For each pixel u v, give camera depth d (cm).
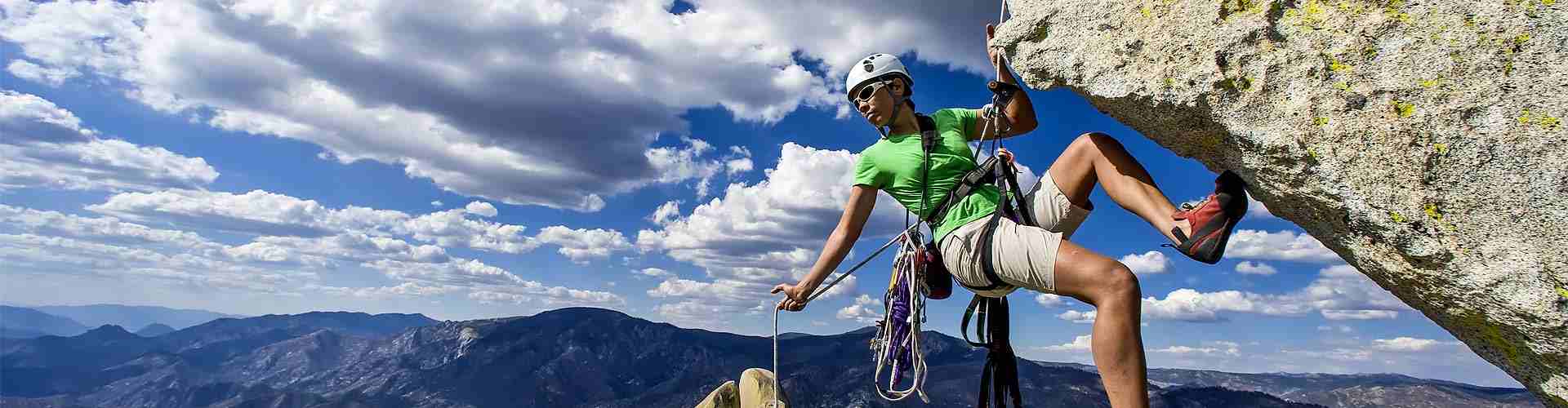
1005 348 378
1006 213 356
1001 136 412
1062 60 369
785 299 441
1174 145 365
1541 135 260
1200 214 309
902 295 388
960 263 357
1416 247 296
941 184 372
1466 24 280
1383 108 291
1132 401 288
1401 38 291
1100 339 295
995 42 400
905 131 394
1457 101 277
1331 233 333
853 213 403
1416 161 283
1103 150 347
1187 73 329
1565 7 262
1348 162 298
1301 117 306
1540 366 306
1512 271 275
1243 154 333
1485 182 272
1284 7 317
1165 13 340
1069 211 366
